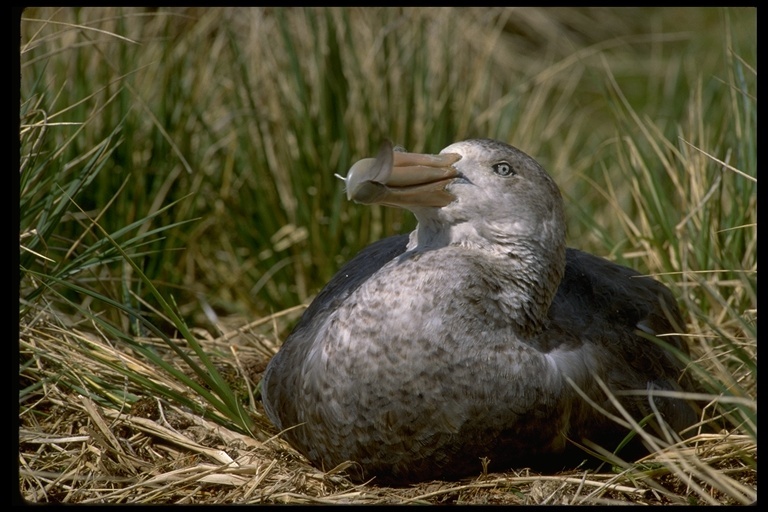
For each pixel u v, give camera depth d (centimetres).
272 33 1024
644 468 598
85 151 815
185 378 632
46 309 694
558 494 574
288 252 908
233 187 920
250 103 906
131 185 844
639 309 666
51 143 780
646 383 630
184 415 653
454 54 1037
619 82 1378
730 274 777
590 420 595
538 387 569
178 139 884
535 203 580
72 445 624
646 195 845
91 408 631
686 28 1476
